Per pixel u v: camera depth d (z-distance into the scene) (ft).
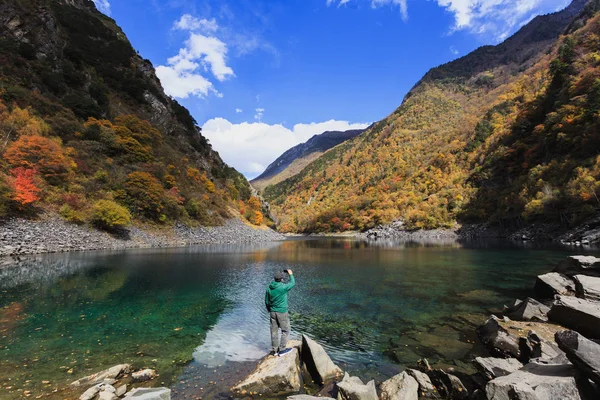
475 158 384.68
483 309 35.24
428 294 43.57
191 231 157.89
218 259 86.07
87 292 41.50
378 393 16.60
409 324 30.19
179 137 236.02
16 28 152.87
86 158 126.11
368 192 516.73
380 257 99.14
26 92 129.59
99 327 27.84
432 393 17.26
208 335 26.61
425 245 171.01
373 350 23.68
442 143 539.70
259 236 220.02
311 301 40.11
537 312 29.09
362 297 42.16
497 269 66.33
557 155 203.00
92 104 160.15
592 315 21.66
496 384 14.15
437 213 325.21
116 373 18.30
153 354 22.12
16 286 43.70
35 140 101.81
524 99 440.04
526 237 174.19
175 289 45.62
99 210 106.22
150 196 135.64
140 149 161.27
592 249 101.96
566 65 258.16
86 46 210.18
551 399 12.62
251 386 17.21
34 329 26.73
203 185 208.23
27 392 16.02
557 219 163.32
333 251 129.18
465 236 270.05
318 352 20.10
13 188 84.12
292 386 17.84
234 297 41.29
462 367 20.47
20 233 82.53
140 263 71.41
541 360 17.11
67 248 91.40
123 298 39.17
